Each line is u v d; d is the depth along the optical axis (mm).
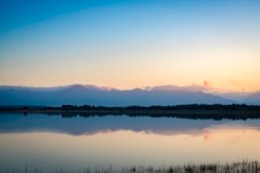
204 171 28859
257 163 32781
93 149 50812
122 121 143875
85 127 101375
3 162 38438
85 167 34312
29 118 173375
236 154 44750
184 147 53094
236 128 93688
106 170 31094
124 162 37969
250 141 61156
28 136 70188
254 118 171375
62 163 37438
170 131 85188
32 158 41594
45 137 68312
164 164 34625
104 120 154250
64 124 116938
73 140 62969
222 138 66625
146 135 73625
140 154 45188
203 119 161625
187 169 29875
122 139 65000
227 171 28688
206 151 48188
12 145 55219
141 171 29750
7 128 93188
